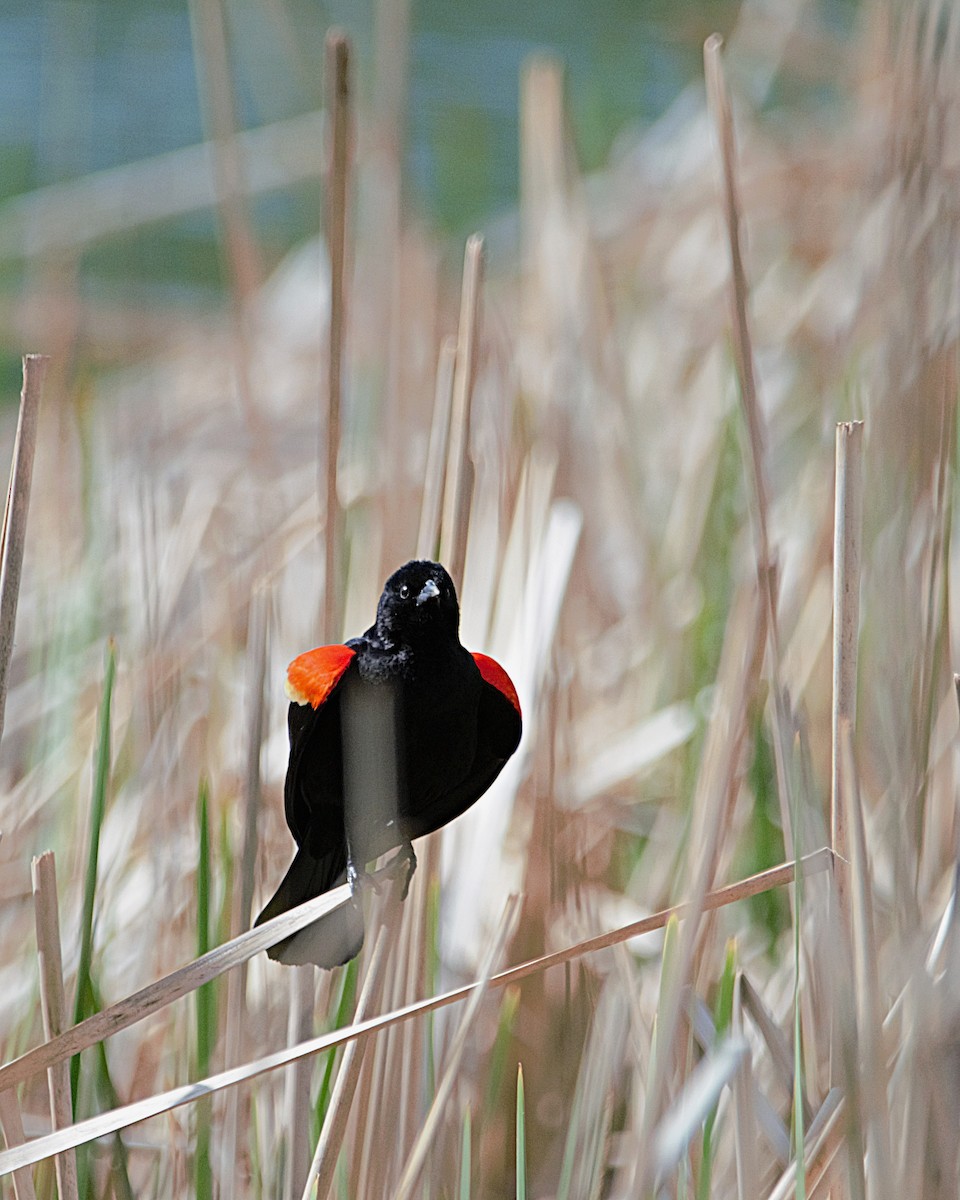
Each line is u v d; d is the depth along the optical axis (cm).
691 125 1388
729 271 1046
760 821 1068
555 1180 1056
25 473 1038
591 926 1058
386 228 1085
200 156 1377
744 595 1060
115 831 1064
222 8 1080
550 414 1091
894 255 1041
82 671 1076
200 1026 1042
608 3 1998
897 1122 1036
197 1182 1041
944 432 1040
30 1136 1055
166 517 1093
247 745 1046
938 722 1055
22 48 1942
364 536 1086
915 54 1042
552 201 1102
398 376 1075
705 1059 1042
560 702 1066
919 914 1034
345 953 1036
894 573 1037
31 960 1061
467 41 1930
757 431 1045
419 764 1039
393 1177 1044
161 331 1421
